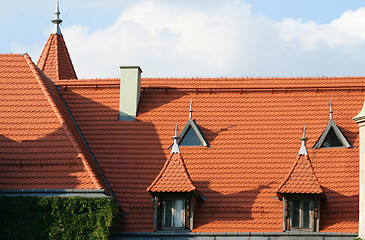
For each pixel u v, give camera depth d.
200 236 42.12
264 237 41.94
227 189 44.12
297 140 46.31
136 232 42.44
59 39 57.72
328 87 48.69
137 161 45.91
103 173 45.31
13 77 46.47
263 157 45.62
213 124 47.50
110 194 42.81
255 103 48.44
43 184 41.75
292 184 42.16
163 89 49.62
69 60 57.59
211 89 49.28
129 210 43.44
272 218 42.69
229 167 45.25
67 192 41.28
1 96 45.59
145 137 47.12
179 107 48.62
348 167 44.50
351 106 47.84
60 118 44.31
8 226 40.72
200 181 44.62
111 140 47.09
